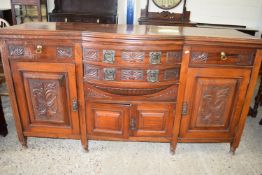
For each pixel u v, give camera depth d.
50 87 1.49
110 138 1.64
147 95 1.50
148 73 1.41
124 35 1.30
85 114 1.56
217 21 4.07
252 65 1.46
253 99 2.77
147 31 1.52
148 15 3.91
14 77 1.46
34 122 1.61
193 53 1.40
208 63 1.43
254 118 2.35
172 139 1.64
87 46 1.36
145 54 1.36
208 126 1.62
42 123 1.61
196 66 1.43
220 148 1.81
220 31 1.75
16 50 1.38
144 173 1.52
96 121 1.59
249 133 2.05
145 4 3.90
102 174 1.49
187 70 1.43
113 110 1.55
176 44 1.35
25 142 1.68
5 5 4.01
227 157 1.71
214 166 1.61
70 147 1.74
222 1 3.94
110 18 3.57
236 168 1.60
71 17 3.56
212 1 3.94
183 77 1.45
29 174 1.46
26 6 3.79
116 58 1.37
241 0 3.93
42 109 1.56
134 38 1.30
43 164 1.56
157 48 1.34
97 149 1.74
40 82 1.47
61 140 1.82
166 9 3.95
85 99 1.52
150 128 1.61
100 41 1.33
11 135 1.87
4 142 1.77
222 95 1.53
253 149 1.82
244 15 4.02
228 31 1.77
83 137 1.63
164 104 1.53
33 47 1.37
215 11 4.01
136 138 1.64
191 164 1.62
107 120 1.58
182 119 1.58
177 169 1.57
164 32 1.51
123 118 1.57
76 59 1.40
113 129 1.61
